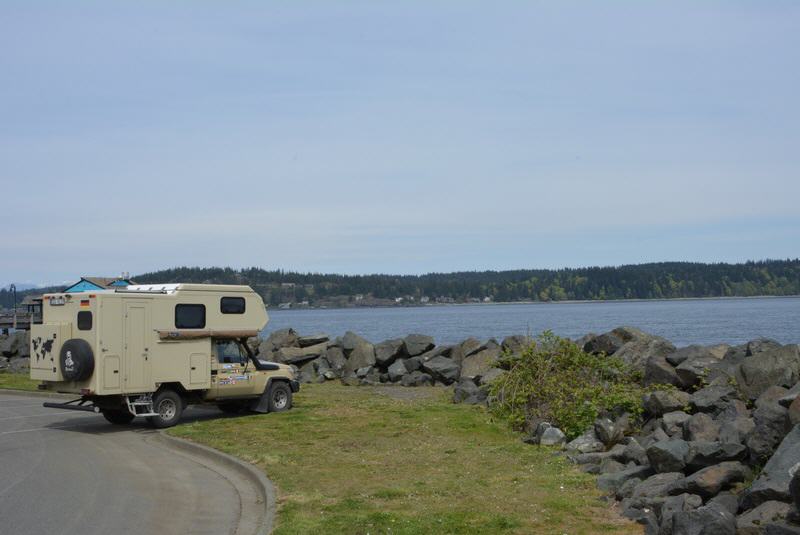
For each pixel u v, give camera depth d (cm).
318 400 2094
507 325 9044
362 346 2703
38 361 1700
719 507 783
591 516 920
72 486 1145
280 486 1095
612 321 8981
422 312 19062
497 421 1614
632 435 1357
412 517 916
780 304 15488
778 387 1176
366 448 1370
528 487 1062
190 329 1764
